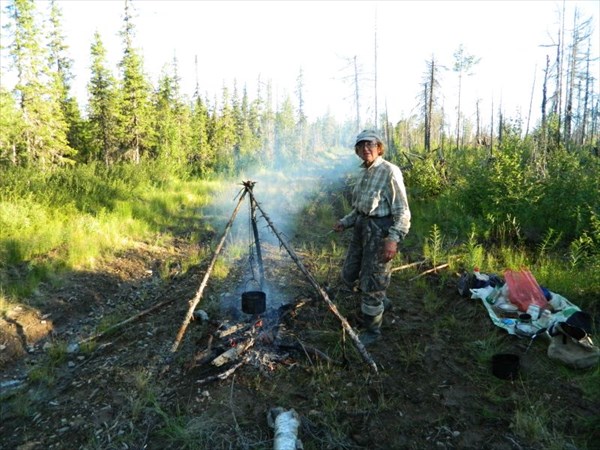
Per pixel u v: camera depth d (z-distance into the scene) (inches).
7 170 417.1
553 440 110.5
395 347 158.9
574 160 339.0
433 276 229.8
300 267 154.8
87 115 1224.2
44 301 221.6
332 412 124.3
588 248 229.6
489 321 174.9
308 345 159.3
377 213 152.7
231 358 144.9
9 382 161.6
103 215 366.3
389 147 1003.3
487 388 133.9
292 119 2477.9
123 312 220.5
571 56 1115.9
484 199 319.6
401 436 116.4
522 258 234.4
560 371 139.1
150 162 672.4
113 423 126.5
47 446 120.9
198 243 354.0
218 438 116.7
